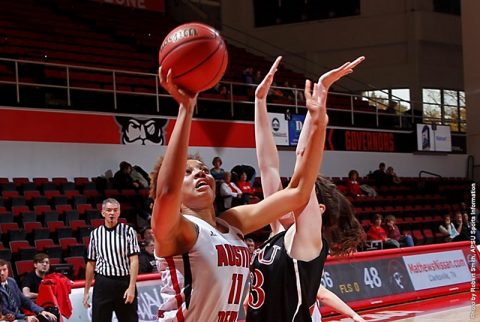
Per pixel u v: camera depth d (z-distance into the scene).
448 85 24.66
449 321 9.48
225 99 17.83
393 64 24.34
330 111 19.52
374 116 20.84
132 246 7.66
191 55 2.49
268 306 3.18
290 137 18.19
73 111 15.20
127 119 15.91
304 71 24.94
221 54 2.56
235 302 2.78
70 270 10.69
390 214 17.61
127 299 7.58
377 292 11.49
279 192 3.02
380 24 24.47
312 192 3.24
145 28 22.41
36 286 9.07
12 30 18.53
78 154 15.16
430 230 17.45
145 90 17.09
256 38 25.28
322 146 2.98
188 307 2.67
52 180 14.49
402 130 20.97
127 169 14.69
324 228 3.57
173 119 16.62
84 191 14.10
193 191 2.78
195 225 2.68
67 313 7.96
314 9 25.02
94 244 7.72
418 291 12.16
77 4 22.48
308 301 3.19
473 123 22.14
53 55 17.50
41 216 12.81
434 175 21.47
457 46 24.95
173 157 2.48
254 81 19.91
